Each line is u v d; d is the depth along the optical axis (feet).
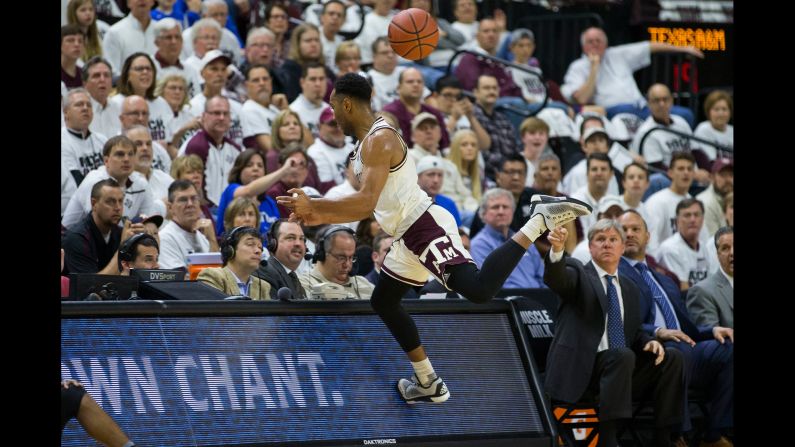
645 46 63.67
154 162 40.98
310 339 26.78
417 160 45.85
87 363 24.02
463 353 28.30
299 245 31.04
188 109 44.52
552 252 29.53
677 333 32.73
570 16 64.49
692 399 34.88
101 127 41.04
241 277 30.17
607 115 61.46
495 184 50.80
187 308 25.53
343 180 44.21
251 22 55.67
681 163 48.83
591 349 30.30
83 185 35.32
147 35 47.62
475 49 59.88
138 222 34.71
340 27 55.21
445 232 25.59
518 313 29.50
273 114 46.50
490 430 27.66
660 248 45.83
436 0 61.87
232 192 37.65
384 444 26.20
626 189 47.75
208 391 25.09
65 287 29.40
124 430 23.84
